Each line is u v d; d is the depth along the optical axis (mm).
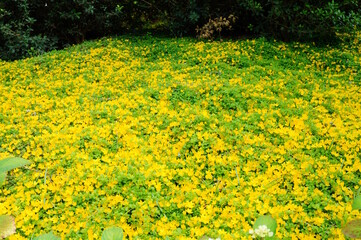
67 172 3895
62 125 4938
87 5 8891
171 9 9195
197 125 4754
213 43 8133
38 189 3701
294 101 5523
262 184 3676
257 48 7723
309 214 3314
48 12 9039
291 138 4473
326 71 7113
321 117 5055
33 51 8617
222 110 5230
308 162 3990
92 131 4688
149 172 3777
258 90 5727
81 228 3197
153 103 5426
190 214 3396
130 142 4422
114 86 6426
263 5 8312
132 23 10039
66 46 9195
